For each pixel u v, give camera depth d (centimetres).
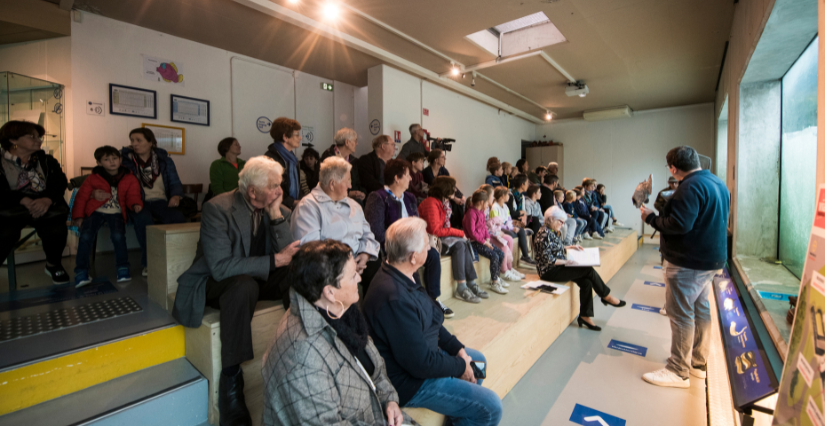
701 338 235
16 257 325
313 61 484
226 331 158
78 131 350
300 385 102
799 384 86
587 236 619
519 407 211
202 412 171
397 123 528
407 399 148
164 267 210
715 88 649
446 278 289
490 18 379
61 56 341
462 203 411
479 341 207
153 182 303
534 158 937
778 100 287
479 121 736
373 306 150
